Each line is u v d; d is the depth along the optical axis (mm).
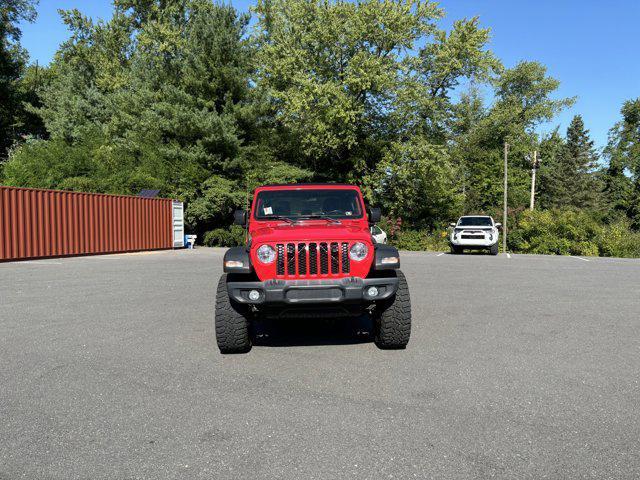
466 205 49250
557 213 34625
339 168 40500
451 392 4441
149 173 32375
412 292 10617
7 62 47344
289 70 34719
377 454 3277
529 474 3023
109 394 4461
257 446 3408
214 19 34625
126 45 51719
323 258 5781
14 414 4000
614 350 5859
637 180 61875
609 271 15680
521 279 13133
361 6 34250
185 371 5148
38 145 35375
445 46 36625
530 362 5375
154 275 13930
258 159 35281
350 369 5172
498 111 55344
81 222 21734
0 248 18109
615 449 3340
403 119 36406
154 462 3199
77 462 3209
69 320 7730
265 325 7520
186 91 34625
